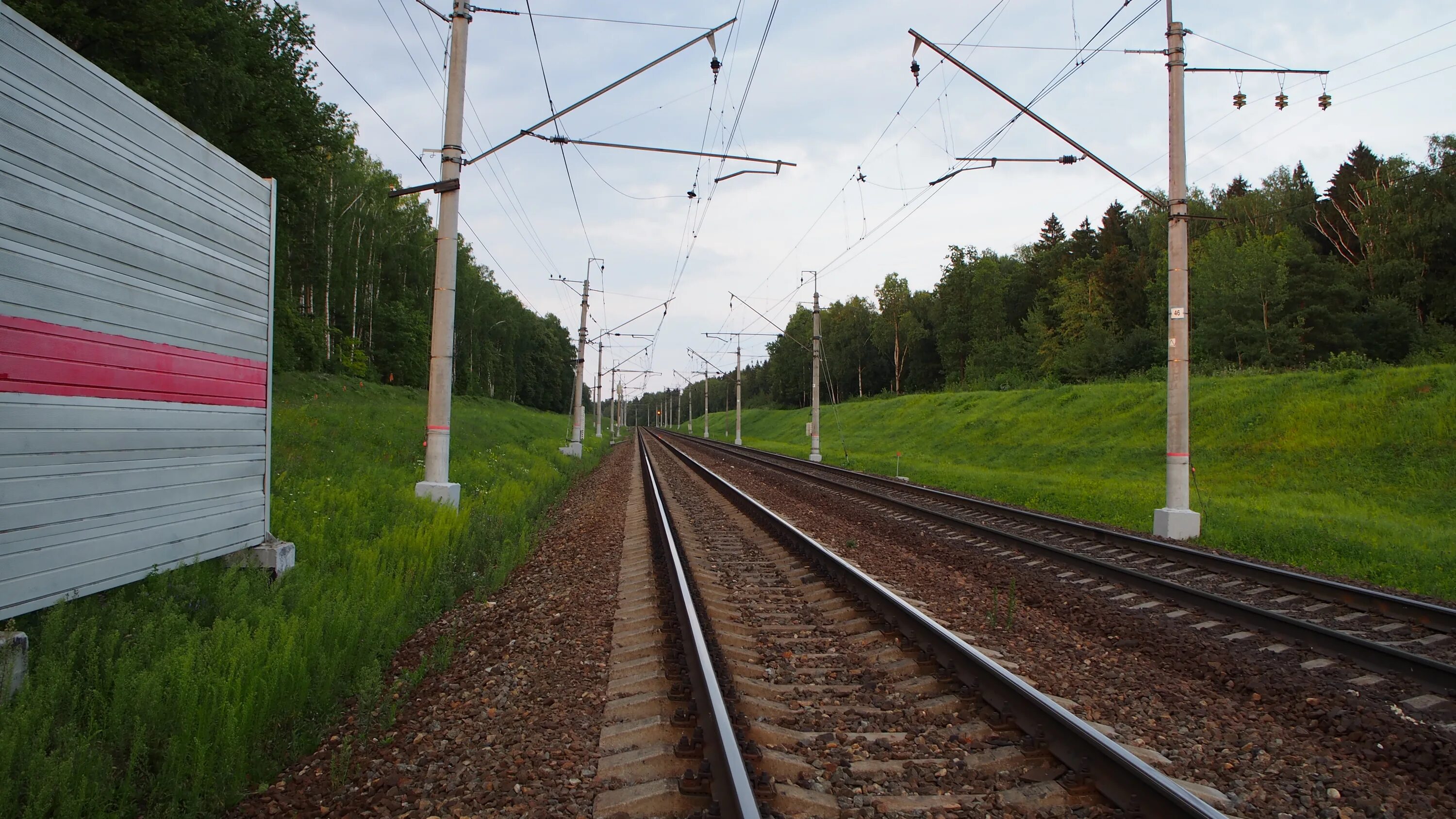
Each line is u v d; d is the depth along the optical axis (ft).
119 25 64.03
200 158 25.22
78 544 19.35
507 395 320.70
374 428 73.46
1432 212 174.81
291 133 90.94
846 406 238.89
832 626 23.71
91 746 14.12
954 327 286.05
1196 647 21.39
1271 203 222.89
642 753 14.11
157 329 22.80
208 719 14.80
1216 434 85.87
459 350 252.62
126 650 18.07
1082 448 100.32
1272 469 72.13
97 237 20.27
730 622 23.81
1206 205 230.48
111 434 20.70
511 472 71.67
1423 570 35.12
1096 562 32.17
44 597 18.21
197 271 24.88
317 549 30.04
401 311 203.00
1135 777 12.00
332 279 172.14
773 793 11.98
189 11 70.03
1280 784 13.51
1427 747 14.83
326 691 17.81
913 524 47.09
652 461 118.11
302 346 142.00
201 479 24.88
